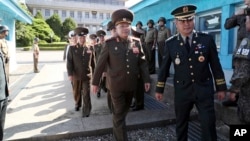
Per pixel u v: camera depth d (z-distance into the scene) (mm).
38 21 42625
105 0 61938
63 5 57844
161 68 3240
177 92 3068
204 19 6855
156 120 4438
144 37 8062
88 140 3912
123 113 3502
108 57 3412
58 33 48938
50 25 48656
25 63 17484
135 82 3420
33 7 55844
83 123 4352
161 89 3246
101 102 6234
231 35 5715
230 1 5566
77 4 59094
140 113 4840
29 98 6754
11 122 4664
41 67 14961
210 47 2932
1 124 3580
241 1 5277
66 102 6312
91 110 5523
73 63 5168
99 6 61156
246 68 2590
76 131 3990
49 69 13922
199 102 2930
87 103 5004
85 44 5172
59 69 13969
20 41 36531
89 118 4617
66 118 4977
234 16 3578
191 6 2885
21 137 3779
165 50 3199
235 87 2699
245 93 2689
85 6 59906
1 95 3445
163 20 7324
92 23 61125
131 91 3436
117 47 3344
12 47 12742
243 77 2592
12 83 9188
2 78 3465
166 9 8703
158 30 7672
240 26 3398
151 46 7746
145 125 4355
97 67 3420
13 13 10742
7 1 8227
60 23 49438
